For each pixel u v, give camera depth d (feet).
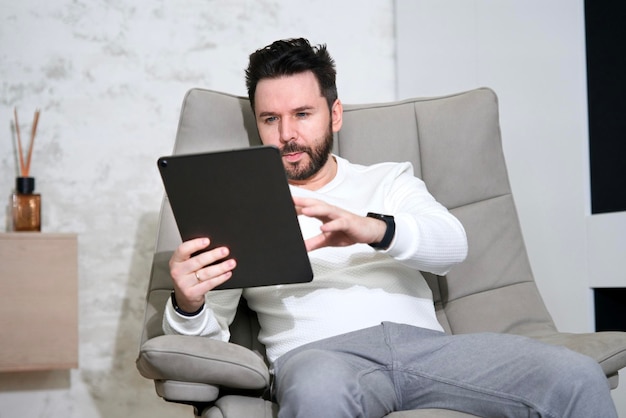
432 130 6.18
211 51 8.57
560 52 7.04
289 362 4.33
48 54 8.20
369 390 4.38
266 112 5.57
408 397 4.60
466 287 5.82
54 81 8.20
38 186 8.11
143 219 8.29
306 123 5.55
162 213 5.69
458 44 8.29
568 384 3.97
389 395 4.50
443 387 4.44
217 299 5.14
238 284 4.62
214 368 4.33
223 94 6.10
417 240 4.81
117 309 8.18
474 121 6.14
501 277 5.83
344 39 8.99
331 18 8.95
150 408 8.17
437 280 5.88
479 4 7.97
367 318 4.99
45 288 7.41
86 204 8.18
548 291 7.22
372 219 4.66
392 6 9.19
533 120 7.36
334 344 4.77
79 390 8.04
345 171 5.78
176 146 5.90
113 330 8.16
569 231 6.98
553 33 7.11
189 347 4.35
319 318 5.00
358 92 9.02
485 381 4.30
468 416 4.26
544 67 7.22
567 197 7.00
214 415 4.32
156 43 8.43
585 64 6.87
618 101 6.59
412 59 8.91
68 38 8.24
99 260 8.18
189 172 4.32
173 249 5.55
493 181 6.08
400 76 9.09
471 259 5.87
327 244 4.63
